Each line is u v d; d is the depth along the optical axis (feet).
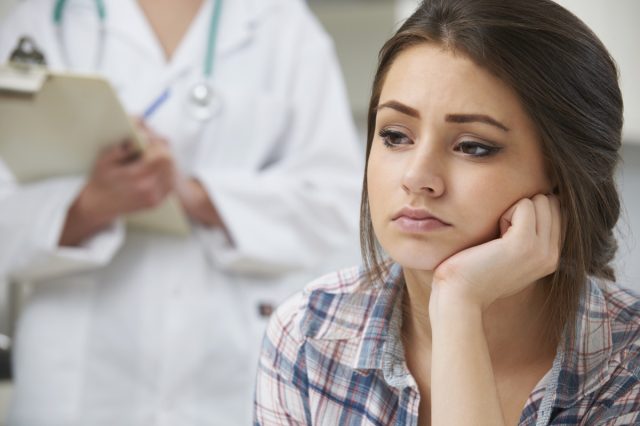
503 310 4.33
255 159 8.31
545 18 3.86
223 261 7.95
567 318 4.33
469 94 3.83
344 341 4.69
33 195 7.66
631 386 4.39
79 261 7.61
